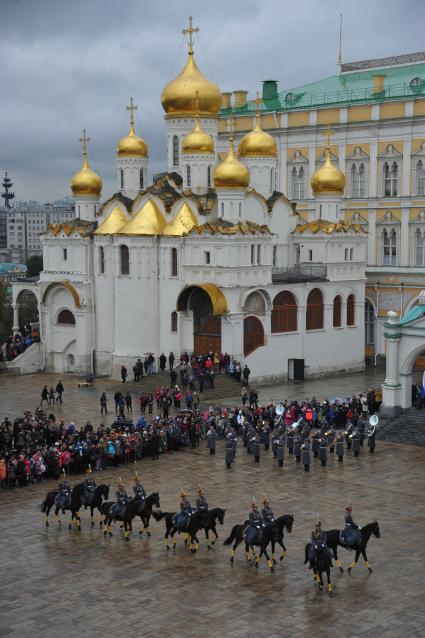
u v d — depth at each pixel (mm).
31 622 36969
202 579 41562
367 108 111375
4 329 119812
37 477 58625
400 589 40469
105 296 98688
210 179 99000
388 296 109688
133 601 39062
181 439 67562
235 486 57250
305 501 53750
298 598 39406
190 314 92875
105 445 62219
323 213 103438
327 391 89500
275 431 66625
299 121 117812
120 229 96625
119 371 95875
